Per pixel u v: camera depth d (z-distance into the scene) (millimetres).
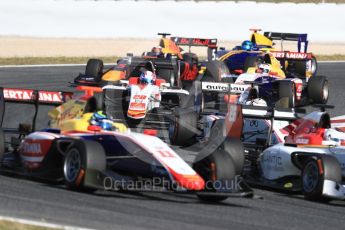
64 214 34312
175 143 56219
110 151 43188
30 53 122000
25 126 49562
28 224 31234
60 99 48812
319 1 178625
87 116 44031
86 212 35219
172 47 88750
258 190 48812
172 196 42500
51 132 45000
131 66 72188
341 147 48125
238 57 88875
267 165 50344
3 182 42000
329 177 44906
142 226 33312
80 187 40062
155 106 61719
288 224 37688
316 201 46156
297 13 150250
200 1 157500
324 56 131625
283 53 90062
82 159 39594
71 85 90000
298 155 47750
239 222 36812
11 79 93062
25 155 44625
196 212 38281
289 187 48125
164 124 64938
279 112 53312
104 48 132500
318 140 49562
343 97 91562
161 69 76250
